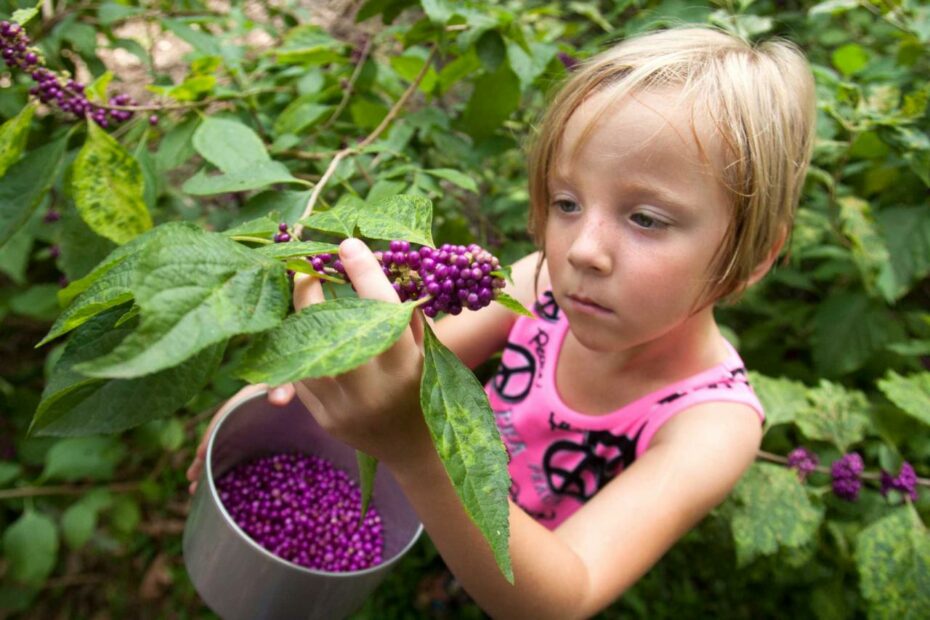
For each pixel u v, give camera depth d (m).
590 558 0.81
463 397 0.54
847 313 1.71
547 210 0.96
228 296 0.46
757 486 1.19
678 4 1.55
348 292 0.89
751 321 1.97
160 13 1.48
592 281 0.83
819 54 2.14
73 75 1.29
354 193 1.06
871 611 1.10
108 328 0.56
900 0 1.48
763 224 0.89
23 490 1.66
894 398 1.23
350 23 2.18
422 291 0.60
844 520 1.24
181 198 1.73
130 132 1.12
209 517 0.86
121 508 1.78
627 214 0.81
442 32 1.17
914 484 1.20
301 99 1.25
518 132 1.64
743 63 0.86
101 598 1.93
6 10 1.03
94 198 0.93
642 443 1.03
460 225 1.42
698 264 0.82
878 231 1.54
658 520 0.86
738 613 1.87
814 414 1.28
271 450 1.11
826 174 1.53
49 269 1.94
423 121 1.35
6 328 2.09
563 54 1.41
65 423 0.54
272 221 0.72
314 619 0.90
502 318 1.25
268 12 1.99
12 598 1.85
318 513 1.05
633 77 0.80
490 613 0.77
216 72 1.42
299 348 0.48
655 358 1.04
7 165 0.95
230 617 0.91
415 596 1.91
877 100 1.42
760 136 0.83
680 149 0.78
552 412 1.12
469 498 0.50
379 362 0.59
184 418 1.87
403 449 0.64
